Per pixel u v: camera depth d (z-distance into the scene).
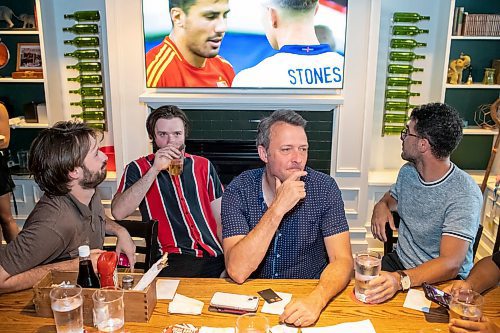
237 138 3.54
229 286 1.54
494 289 1.56
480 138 3.73
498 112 3.25
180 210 2.23
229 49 3.40
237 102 3.37
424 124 1.85
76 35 3.63
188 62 3.42
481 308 1.28
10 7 3.59
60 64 3.69
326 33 3.33
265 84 3.45
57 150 1.47
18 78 3.49
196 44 3.38
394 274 1.52
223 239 1.72
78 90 3.68
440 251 1.74
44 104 3.62
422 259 1.97
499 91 3.62
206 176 2.28
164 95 3.41
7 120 3.07
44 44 3.38
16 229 3.10
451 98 3.67
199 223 2.24
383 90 3.64
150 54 3.39
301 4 3.29
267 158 1.68
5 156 3.28
